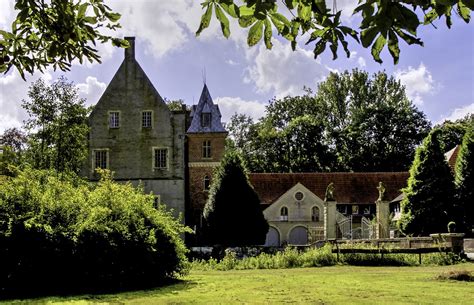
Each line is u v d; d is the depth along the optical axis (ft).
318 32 11.91
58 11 16.22
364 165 234.58
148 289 45.47
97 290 45.27
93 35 16.99
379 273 57.77
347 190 186.91
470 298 37.29
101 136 149.28
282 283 48.11
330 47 11.84
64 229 46.93
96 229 48.01
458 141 237.66
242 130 274.36
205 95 167.73
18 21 16.40
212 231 129.29
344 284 46.68
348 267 68.44
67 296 40.98
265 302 35.76
